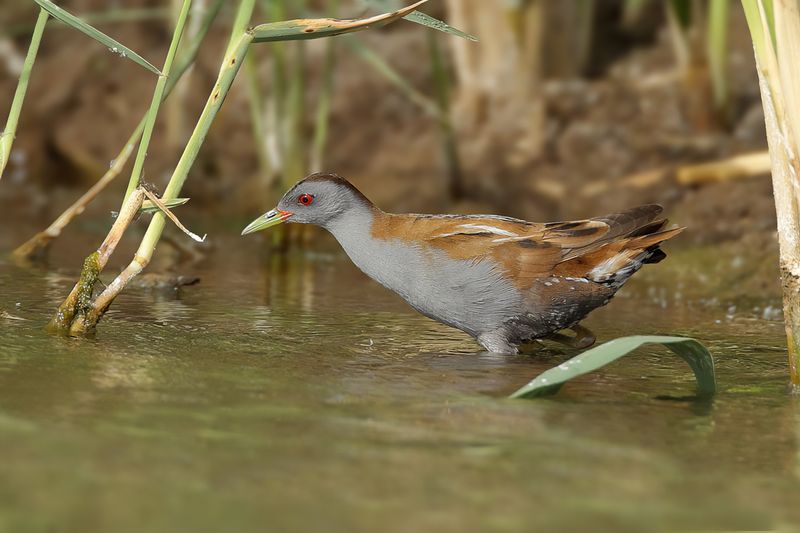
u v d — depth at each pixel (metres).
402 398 7.96
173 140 19.34
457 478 6.16
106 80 20.88
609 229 10.13
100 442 6.50
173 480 5.92
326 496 5.79
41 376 8.00
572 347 10.71
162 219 9.65
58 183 19.64
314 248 16.03
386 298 12.61
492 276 10.10
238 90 19.89
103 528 5.23
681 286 13.52
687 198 16.05
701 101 17.55
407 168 18.17
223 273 13.80
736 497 6.04
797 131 8.12
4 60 21.17
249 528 5.32
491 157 17.77
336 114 19.27
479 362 9.61
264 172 17.11
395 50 20.05
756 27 8.12
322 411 7.46
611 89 18.69
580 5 18.89
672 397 8.33
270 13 15.01
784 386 8.76
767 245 14.21
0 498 5.54
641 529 5.51
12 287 11.81
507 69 18.05
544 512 5.68
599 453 6.75
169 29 21.25
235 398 7.69
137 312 10.94
